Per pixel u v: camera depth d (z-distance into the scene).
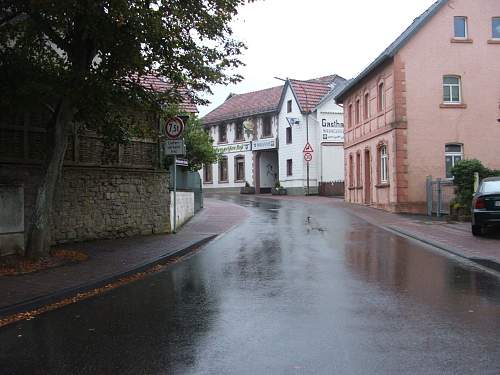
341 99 35.38
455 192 20.78
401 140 24.36
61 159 10.93
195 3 10.48
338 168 43.69
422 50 24.62
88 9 8.95
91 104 10.23
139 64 10.00
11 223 11.00
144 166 15.84
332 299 7.64
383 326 6.21
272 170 48.97
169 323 6.53
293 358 5.12
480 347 5.42
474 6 25.06
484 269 10.22
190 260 11.86
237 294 8.10
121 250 12.48
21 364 5.14
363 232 16.97
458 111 24.77
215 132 52.66
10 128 11.77
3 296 7.73
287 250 12.95
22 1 9.63
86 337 6.01
